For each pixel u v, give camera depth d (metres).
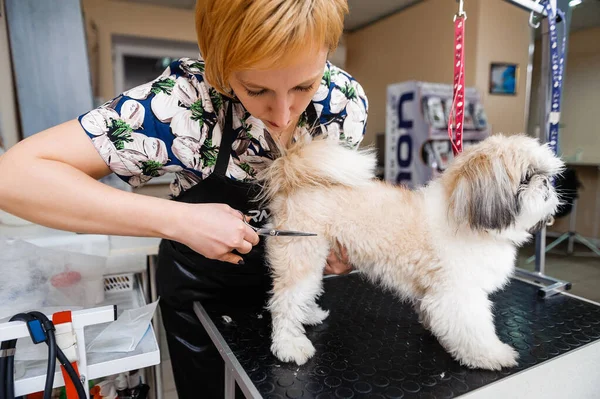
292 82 0.57
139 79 3.76
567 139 3.51
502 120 3.30
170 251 0.93
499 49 3.21
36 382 0.61
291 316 0.77
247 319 0.87
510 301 0.95
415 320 0.87
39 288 0.82
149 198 0.63
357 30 4.44
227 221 0.65
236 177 0.80
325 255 0.80
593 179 3.40
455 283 0.70
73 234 1.17
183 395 1.03
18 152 0.58
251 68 0.54
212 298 0.94
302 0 0.50
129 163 0.68
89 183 0.59
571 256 3.27
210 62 0.60
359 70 4.48
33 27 1.54
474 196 0.69
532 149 0.72
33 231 1.20
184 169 0.77
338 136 0.88
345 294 1.02
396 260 0.75
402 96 2.82
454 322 0.69
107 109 0.66
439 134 2.69
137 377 1.05
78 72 1.63
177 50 3.80
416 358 0.71
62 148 0.61
